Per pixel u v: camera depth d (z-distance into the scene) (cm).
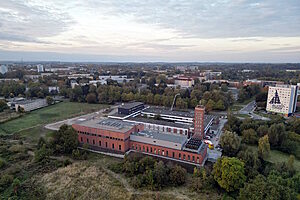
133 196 5678
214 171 6238
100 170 7075
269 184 5219
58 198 5578
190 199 5609
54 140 8556
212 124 12550
